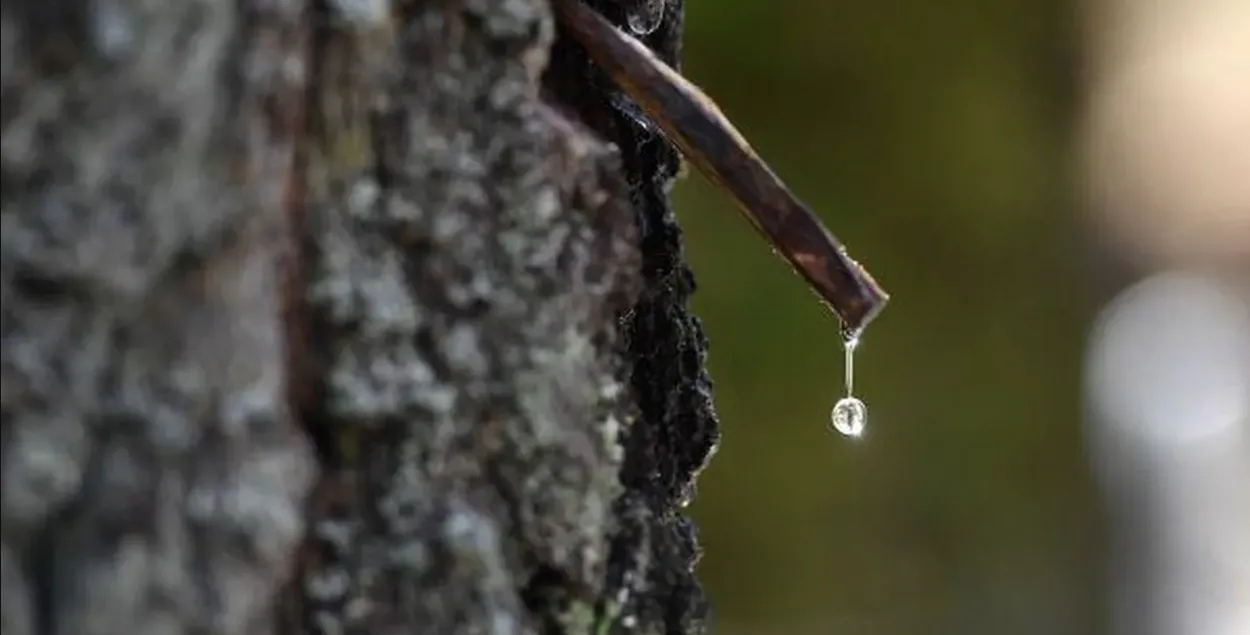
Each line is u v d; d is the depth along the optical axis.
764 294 2.57
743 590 2.56
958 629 2.65
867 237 2.72
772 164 2.69
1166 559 3.87
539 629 0.86
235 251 0.82
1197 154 6.49
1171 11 6.00
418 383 0.84
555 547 0.86
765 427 2.58
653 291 0.91
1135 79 4.24
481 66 0.85
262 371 0.82
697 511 2.55
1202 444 4.87
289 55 0.82
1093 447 2.98
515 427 0.85
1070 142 2.93
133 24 0.81
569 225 0.85
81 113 0.81
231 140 0.82
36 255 0.81
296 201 0.83
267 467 0.82
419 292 0.84
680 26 0.94
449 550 0.84
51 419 0.81
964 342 2.77
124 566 0.81
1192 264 6.32
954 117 2.79
